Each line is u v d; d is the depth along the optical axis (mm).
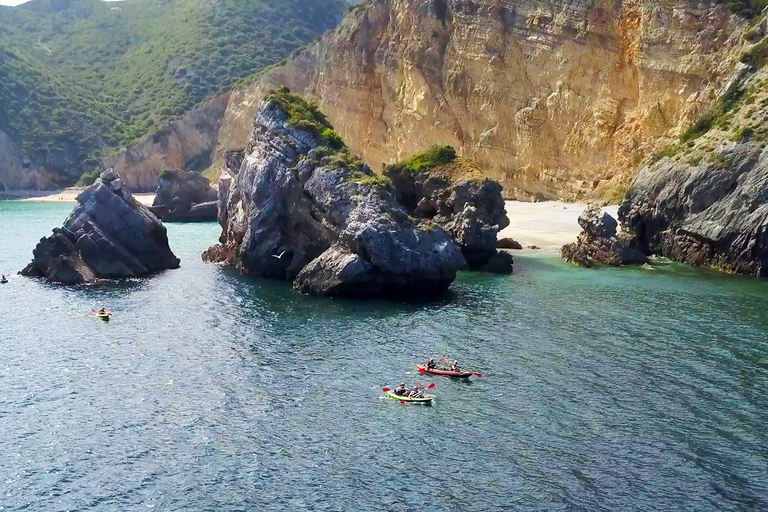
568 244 78438
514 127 121875
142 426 36812
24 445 34938
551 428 36500
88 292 62719
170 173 125938
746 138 76000
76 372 43844
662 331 51219
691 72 101188
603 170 111125
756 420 37219
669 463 33250
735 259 71375
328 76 152250
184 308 57406
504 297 60844
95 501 30531
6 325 53094
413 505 30250
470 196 78438
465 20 127562
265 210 68812
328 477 32250
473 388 41312
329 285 60281
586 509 29938
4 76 185750
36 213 130750
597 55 112562
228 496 30891
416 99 133625
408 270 59875
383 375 43188
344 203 62938
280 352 47000
